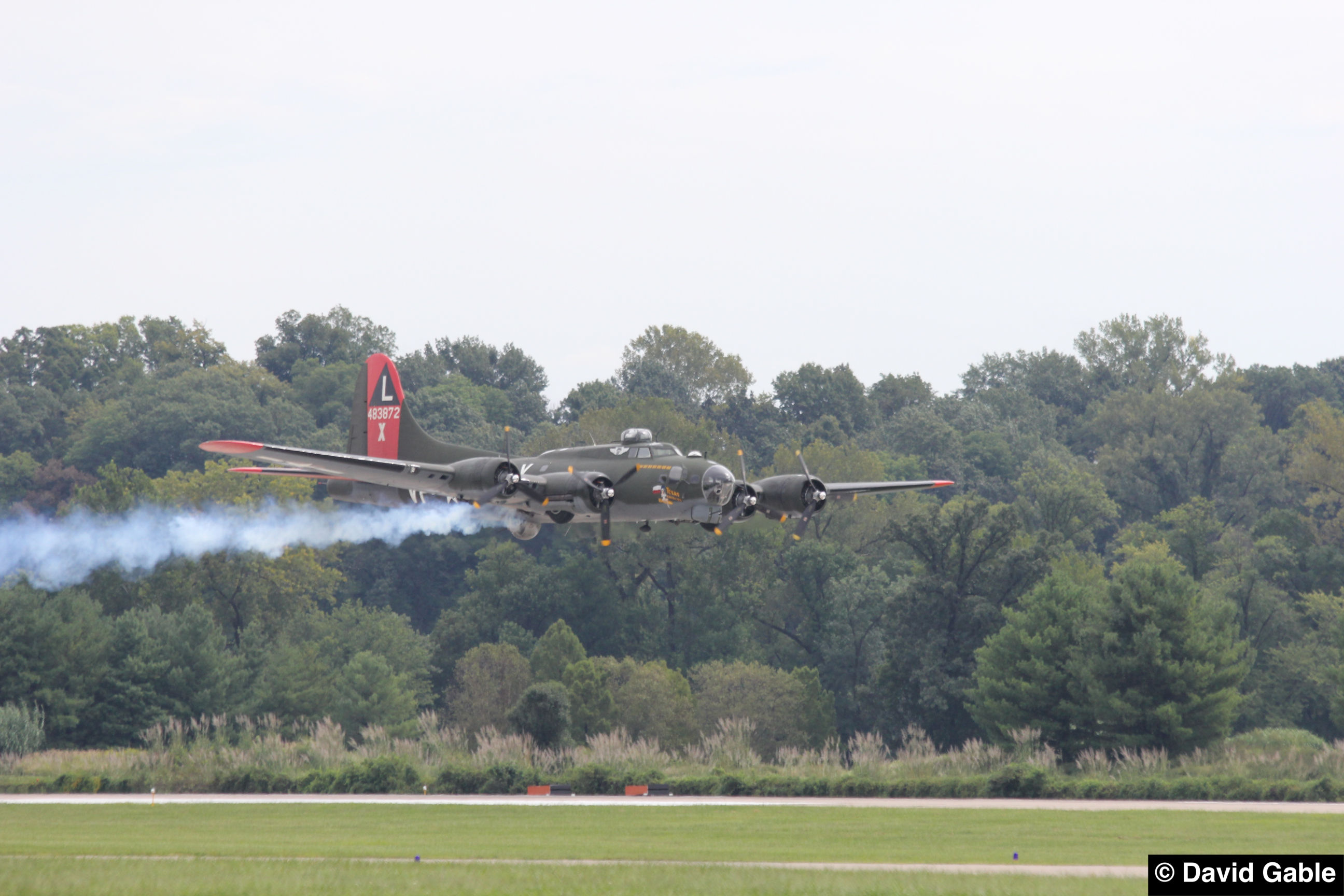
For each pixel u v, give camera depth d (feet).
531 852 317.63
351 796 526.57
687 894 243.19
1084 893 242.78
